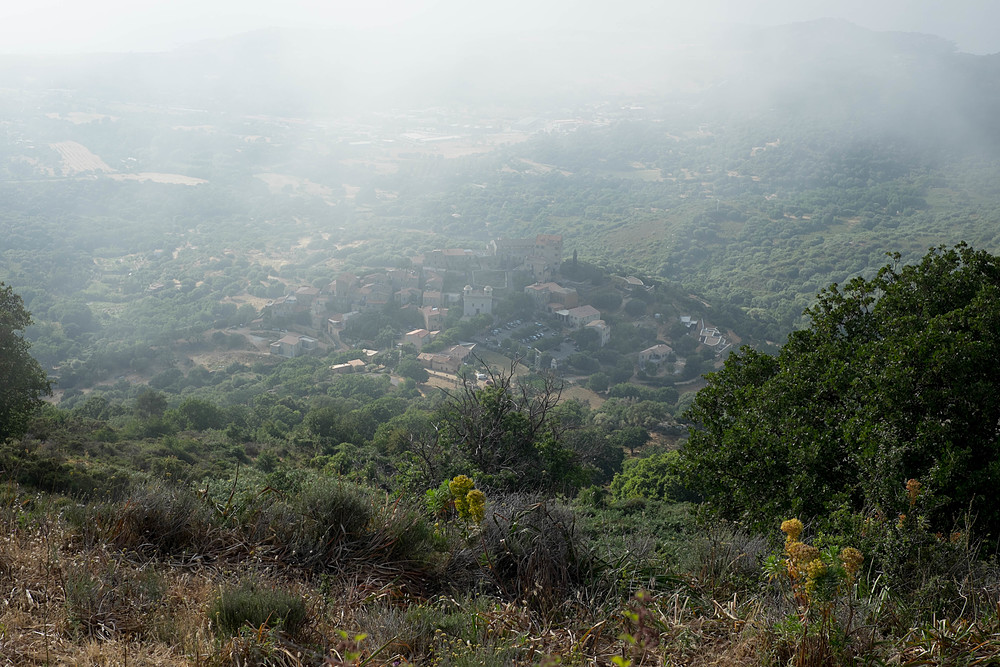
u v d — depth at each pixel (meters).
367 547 4.88
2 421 16.56
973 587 4.10
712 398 11.37
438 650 3.45
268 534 4.92
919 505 5.19
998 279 9.13
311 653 3.38
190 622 3.56
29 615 3.47
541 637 3.60
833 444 8.18
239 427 40.72
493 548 4.82
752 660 3.36
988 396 7.00
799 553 3.52
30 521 4.62
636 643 3.35
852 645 3.31
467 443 13.23
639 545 5.12
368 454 25.86
